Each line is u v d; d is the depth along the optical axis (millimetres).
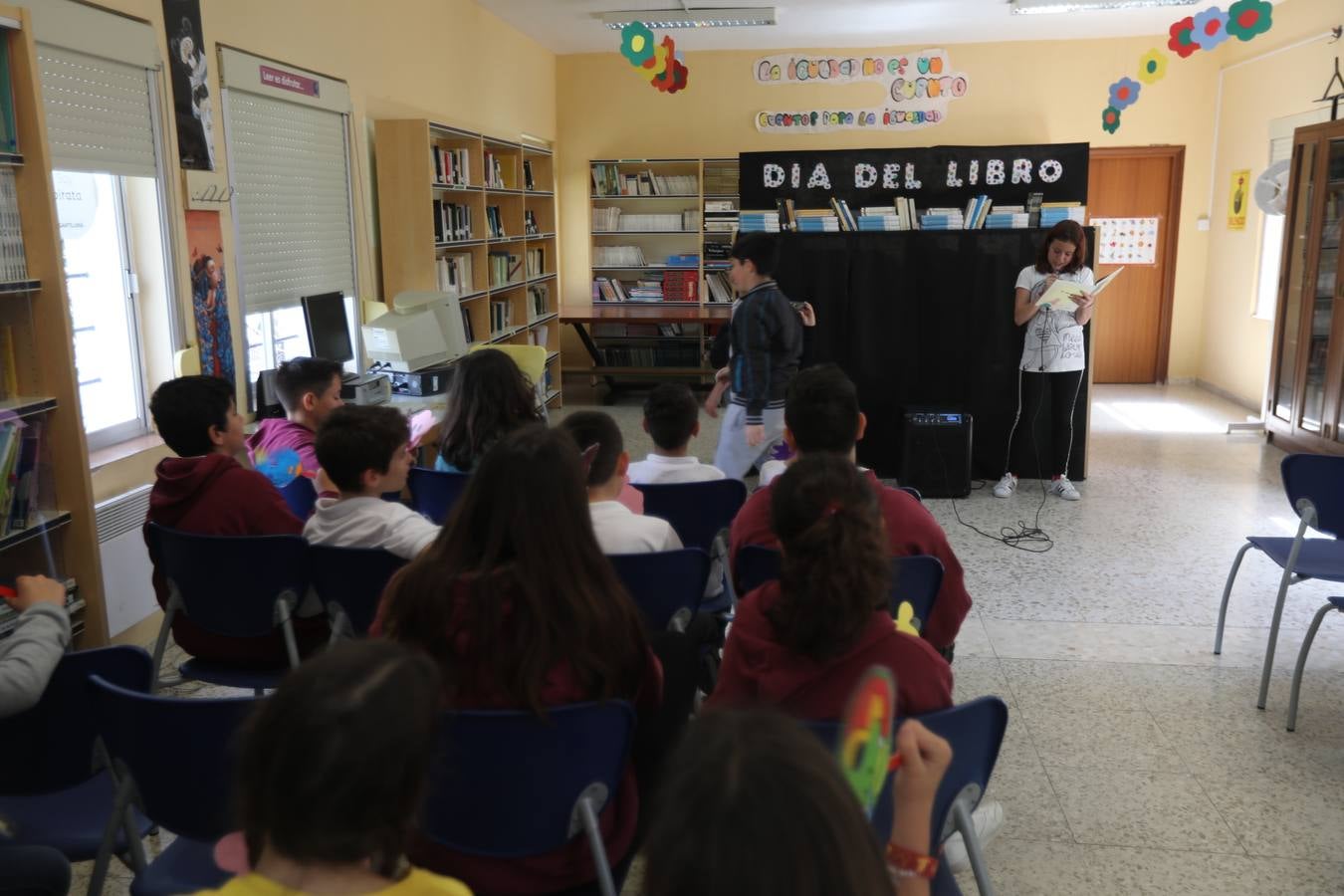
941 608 2359
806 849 573
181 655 3674
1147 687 3387
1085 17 8258
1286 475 3115
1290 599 4176
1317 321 6547
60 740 1749
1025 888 2326
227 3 4488
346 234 5836
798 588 1474
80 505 2961
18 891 1563
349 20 5684
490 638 1489
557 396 9234
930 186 6773
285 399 3441
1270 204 7180
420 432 4418
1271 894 2297
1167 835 2531
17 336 2871
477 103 7750
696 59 9656
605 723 1503
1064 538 5059
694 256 9914
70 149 3539
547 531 1520
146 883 1594
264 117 4887
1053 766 2879
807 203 6879
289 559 2410
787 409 2613
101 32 3637
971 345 5910
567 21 8289
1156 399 8945
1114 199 9484
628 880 2066
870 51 9430
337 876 888
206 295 4398
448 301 5586
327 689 883
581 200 9977
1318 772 2822
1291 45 7688
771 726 640
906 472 5789
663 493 2973
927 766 995
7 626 2648
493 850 1545
